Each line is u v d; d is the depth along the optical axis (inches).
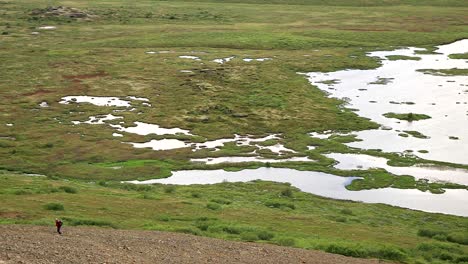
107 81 4938.5
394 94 4554.6
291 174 2974.9
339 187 2778.1
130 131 3690.9
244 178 2918.3
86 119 3932.1
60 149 3321.9
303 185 2805.1
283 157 3240.7
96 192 2293.3
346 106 4247.0
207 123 3878.0
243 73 5172.2
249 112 4094.5
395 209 2442.2
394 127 3759.8
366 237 1836.9
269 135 3659.0
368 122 3865.7
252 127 3801.7
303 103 4306.1
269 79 4975.4
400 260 1520.7
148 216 1897.1
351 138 3553.2
